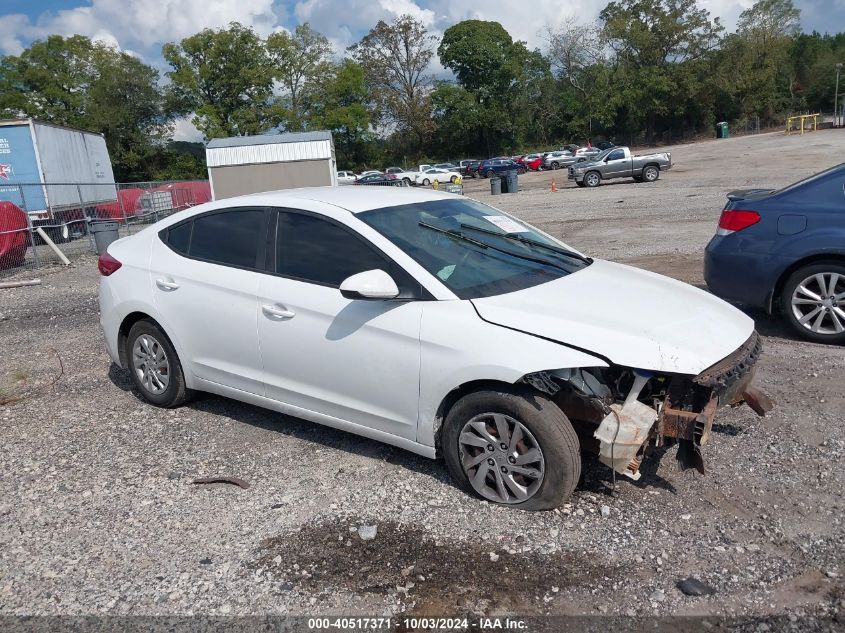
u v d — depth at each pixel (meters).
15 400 5.69
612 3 78.75
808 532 3.35
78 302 10.20
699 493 3.75
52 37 63.56
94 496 4.01
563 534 3.42
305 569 3.24
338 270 4.16
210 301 4.67
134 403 5.46
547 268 4.32
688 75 72.50
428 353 3.73
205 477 4.18
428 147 84.81
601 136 81.38
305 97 74.44
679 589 3.00
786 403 4.83
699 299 4.18
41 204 19.77
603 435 3.41
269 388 4.49
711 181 25.88
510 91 84.12
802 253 5.99
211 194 27.62
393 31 77.31
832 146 38.25
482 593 3.03
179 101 68.69
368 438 4.51
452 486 3.93
